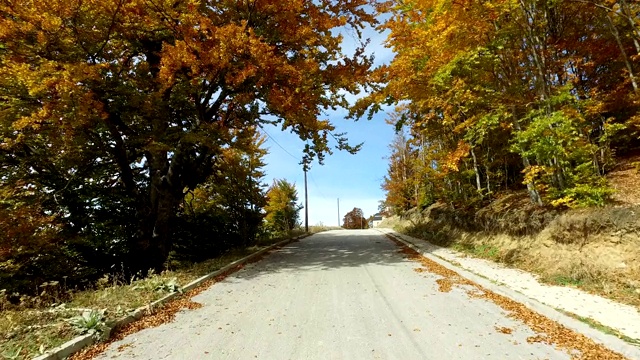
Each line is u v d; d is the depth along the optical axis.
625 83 11.07
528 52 11.69
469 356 4.26
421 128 16.86
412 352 4.42
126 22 10.48
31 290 9.37
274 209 32.06
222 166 17.56
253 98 13.62
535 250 9.59
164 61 10.37
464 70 11.27
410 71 12.43
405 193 28.23
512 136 13.40
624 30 11.53
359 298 7.11
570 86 9.73
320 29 12.55
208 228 17.33
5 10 8.79
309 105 12.96
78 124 9.71
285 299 7.21
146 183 15.76
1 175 11.86
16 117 9.58
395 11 12.28
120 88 10.50
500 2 9.71
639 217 7.29
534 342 4.65
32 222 9.76
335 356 4.36
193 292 8.02
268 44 11.62
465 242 13.88
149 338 5.16
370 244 18.44
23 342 4.70
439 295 7.23
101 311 5.69
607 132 10.21
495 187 16.84
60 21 8.83
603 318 5.25
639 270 6.77
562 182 9.91
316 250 16.23
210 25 10.50
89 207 13.48
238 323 5.76
